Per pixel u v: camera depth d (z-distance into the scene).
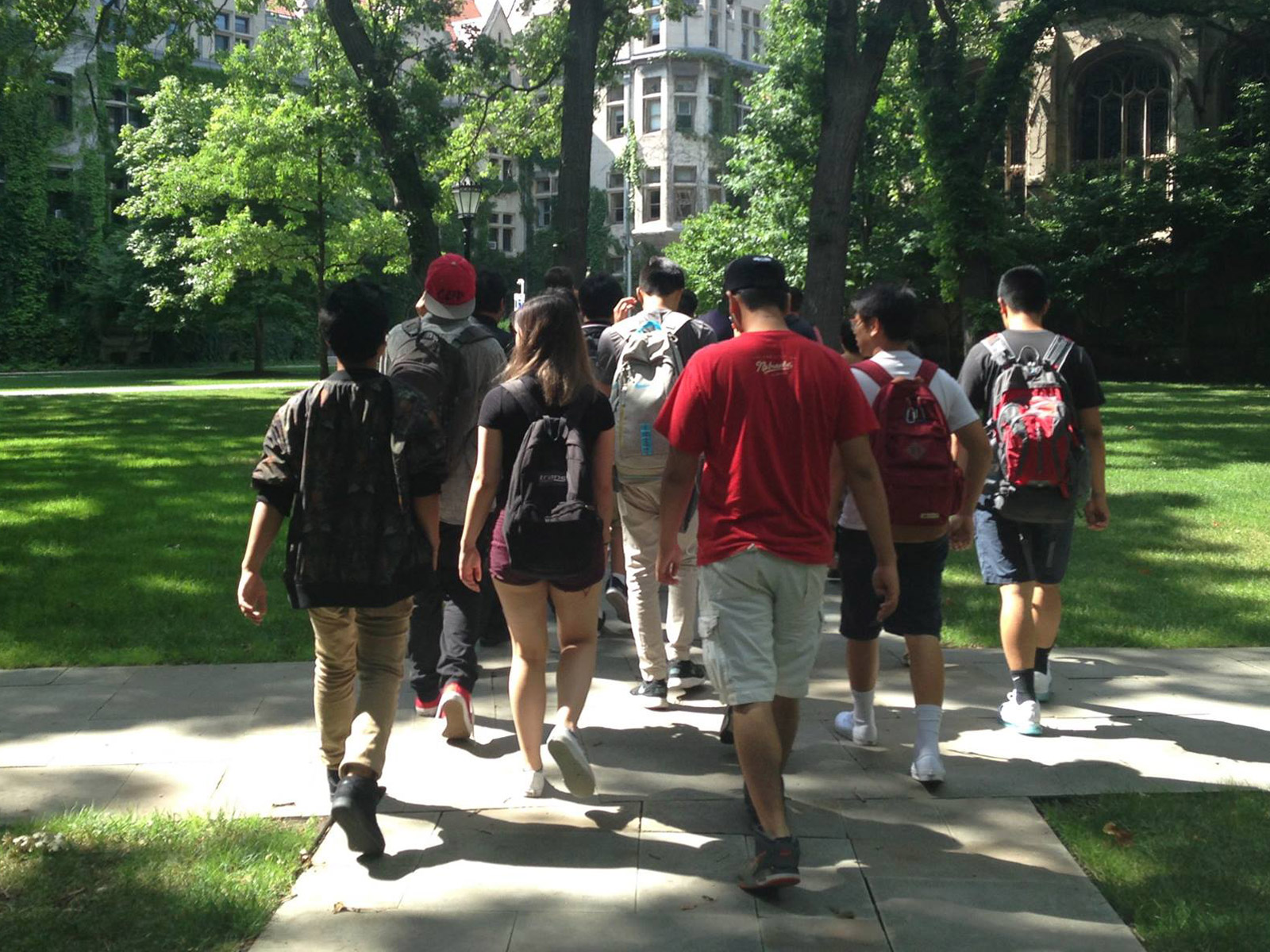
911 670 4.20
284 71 31.94
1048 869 3.45
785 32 32.44
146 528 9.63
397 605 3.70
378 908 3.23
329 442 3.54
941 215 27.86
